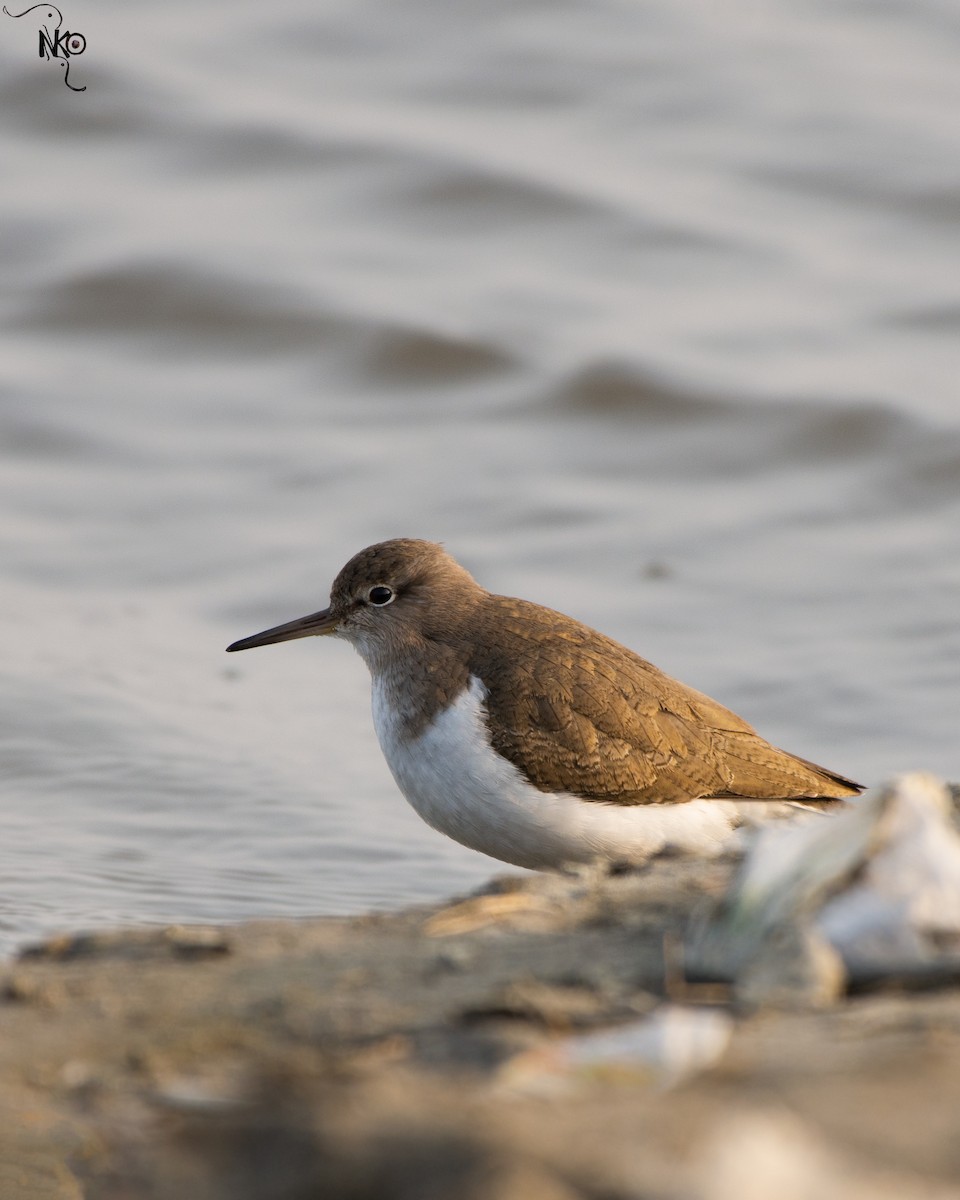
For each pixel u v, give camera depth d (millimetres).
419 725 10164
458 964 6750
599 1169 4508
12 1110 5883
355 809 12852
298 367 20500
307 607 16234
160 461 18812
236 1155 5125
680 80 25125
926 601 16000
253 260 21672
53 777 13148
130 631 15797
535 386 19906
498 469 18656
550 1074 5484
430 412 19828
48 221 22375
